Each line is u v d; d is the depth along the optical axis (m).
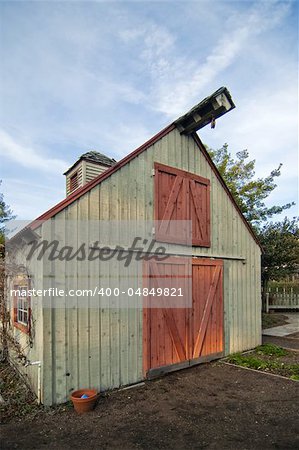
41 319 4.49
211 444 3.49
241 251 8.14
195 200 6.95
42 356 4.39
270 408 4.45
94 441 3.55
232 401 4.70
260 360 6.96
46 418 4.08
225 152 16.50
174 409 4.41
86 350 4.84
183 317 6.41
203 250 7.05
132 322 5.50
